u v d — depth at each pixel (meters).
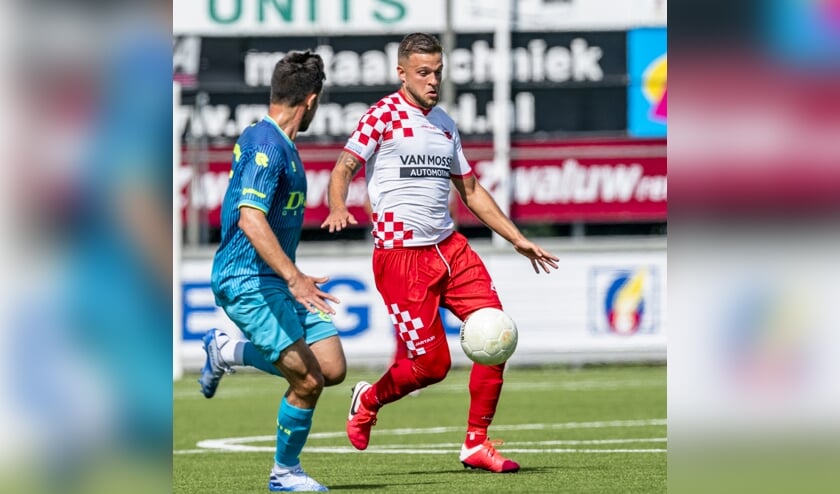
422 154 24.91
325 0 67.12
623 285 61.53
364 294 61.09
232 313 21.97
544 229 70.06
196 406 47.97
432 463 28.44
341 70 67.25
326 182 65.75
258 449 32.97
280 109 21.91
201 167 64.38
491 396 25.75
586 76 66.62
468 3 66.62
